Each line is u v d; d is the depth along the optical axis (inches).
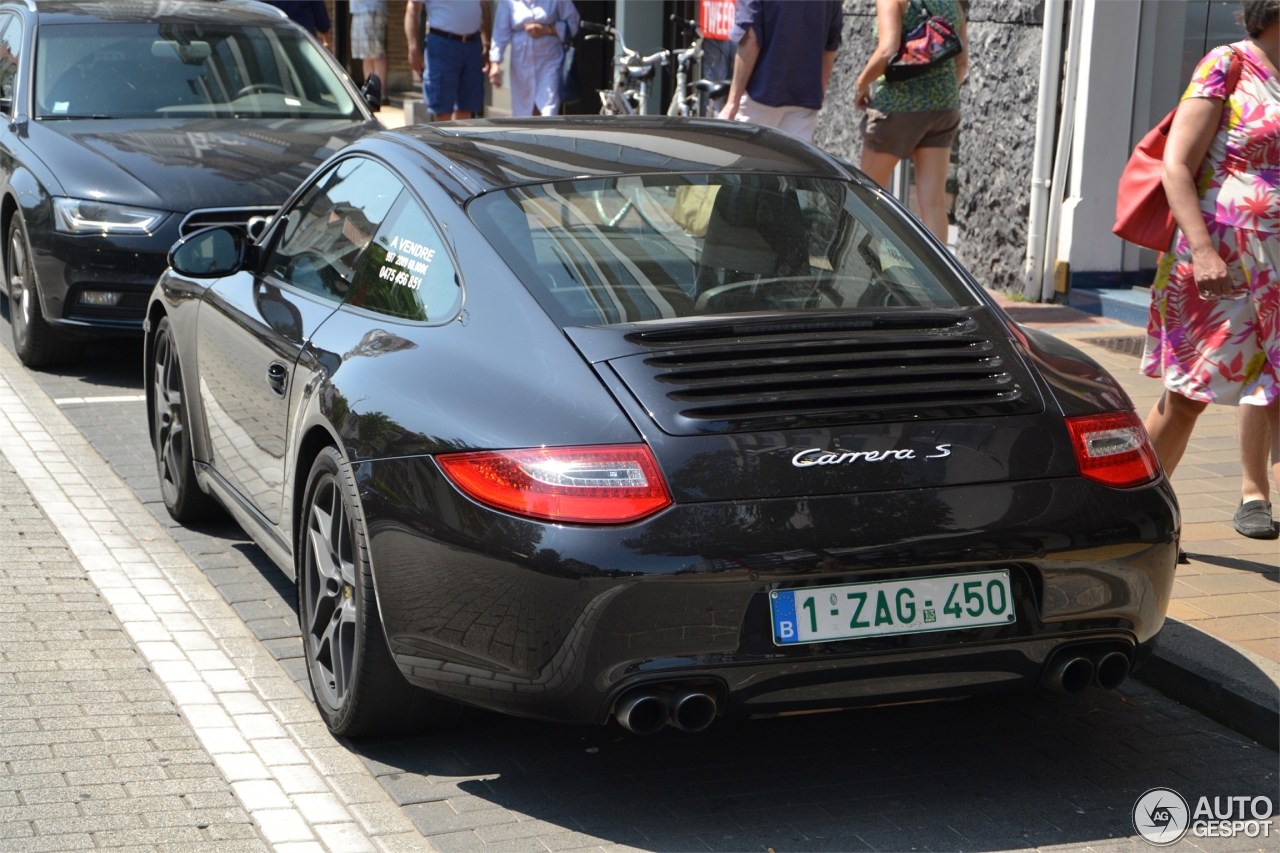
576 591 208.1
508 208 259.3
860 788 245.8
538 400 221.9
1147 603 232.5
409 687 245.3
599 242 252.5
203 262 329.4
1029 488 222.7
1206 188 325.4
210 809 233.6
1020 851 225.3
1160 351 343.3
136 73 575.2
